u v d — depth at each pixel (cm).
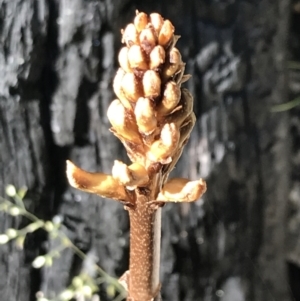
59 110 27
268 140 30
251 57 28
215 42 28
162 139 10
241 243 31
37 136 27
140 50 10
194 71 28
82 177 10
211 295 32
